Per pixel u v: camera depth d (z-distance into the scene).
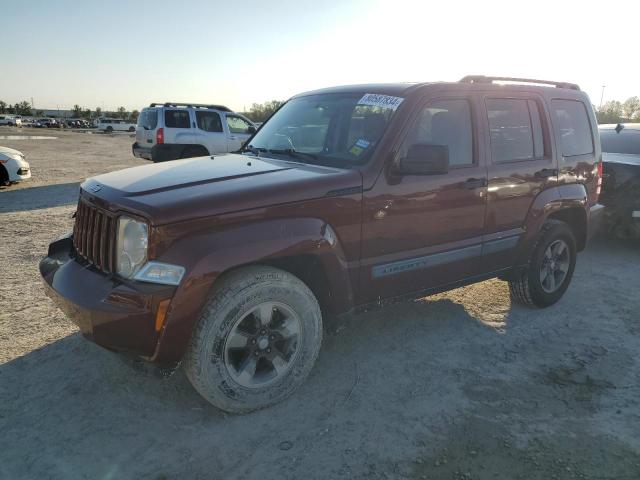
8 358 3.71
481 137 4.05
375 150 3.47
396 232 3.56
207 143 14.16
